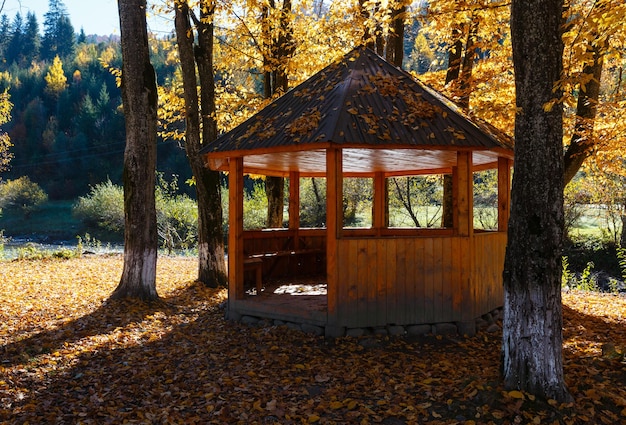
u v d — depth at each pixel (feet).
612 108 29.35
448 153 24.56
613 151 30.63
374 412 14.40
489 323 24.04
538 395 13.91
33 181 194.59
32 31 313.73
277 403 15.17
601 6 17.43
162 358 19.43
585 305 31.01
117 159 201.67
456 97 32.01
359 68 25.34
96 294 30.71
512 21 14.33
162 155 178.40
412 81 24.71
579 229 67.97
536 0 13.83
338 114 21.31
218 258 36.11
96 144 205.67
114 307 26.81
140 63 28.14
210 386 16.51
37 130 219.82
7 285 33.09
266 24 37.58
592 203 60.34
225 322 25.26
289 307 23.45
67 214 156.15
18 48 309.01
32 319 24.54
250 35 38.99
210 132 36.17
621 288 50.44
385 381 16.94
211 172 35.70
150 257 29.27
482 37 35.27
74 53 297.53
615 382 15.51
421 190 73.46
